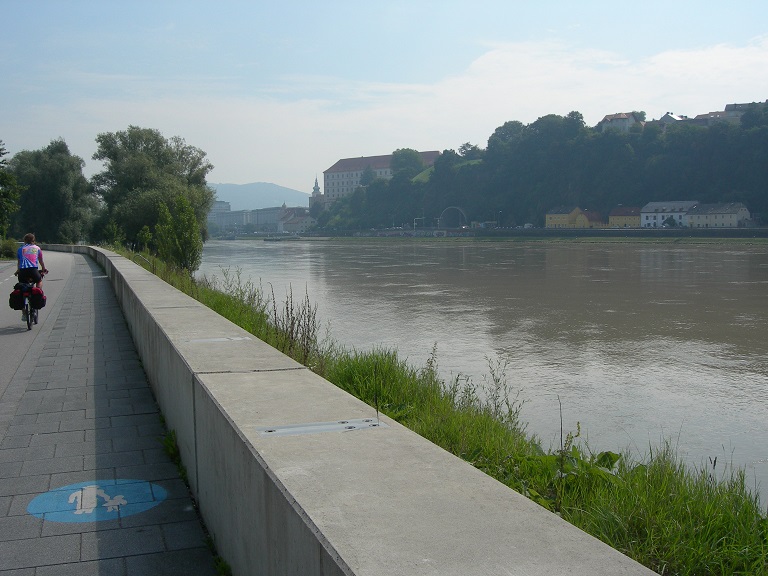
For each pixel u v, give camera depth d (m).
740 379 14.47
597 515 4.02
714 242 111.38
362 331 20.88
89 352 11.37
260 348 5.89
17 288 14.30
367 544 2.15
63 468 5.70
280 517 2.66
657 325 22.72
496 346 18.33
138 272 18.41
